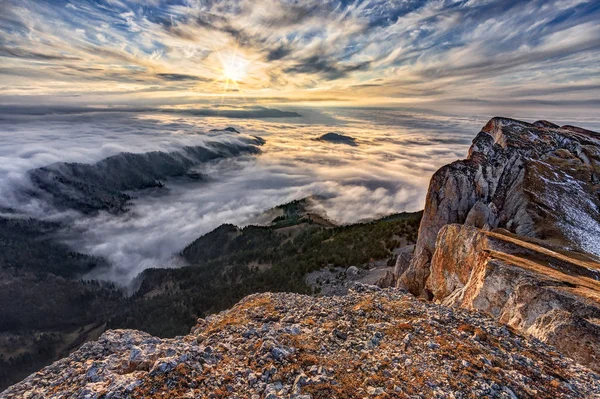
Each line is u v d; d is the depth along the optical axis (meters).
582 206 50.38
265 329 14.40
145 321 132.12
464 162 55.59
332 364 11.62
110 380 10.68
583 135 81.56
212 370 11.02
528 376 11.45
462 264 34.66
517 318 21.14
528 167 57.69
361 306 16.72
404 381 10.70
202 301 128.38
